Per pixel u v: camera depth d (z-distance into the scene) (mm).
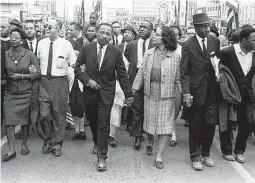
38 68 6016
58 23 6176
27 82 5957
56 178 5207
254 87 5848
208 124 5711
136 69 6996
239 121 6020
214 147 6863
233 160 6086
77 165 5730
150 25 6965
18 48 5949
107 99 5543
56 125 6164
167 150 6637
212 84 5672
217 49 5707
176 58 5656
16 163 5758
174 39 5609
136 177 5301
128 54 7125
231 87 5633
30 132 7551
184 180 5230
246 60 5840
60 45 6129
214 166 5824
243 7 22078
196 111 5613
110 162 5910
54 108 6102
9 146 5930
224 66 5711
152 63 5703
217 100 5746
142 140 7238
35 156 6098
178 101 5789
